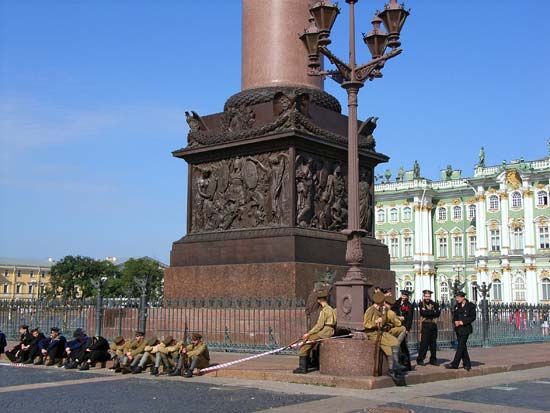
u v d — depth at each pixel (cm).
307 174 2066
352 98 1461
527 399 1198
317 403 1101
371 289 1680
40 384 1371
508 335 2761
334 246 2083
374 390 1248
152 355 1552
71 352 1711
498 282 9525
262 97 2142
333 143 2144
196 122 2281
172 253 2231
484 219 9694
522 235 9344
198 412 1023
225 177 2181
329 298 1708
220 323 1895
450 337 2347
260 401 1126
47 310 2420
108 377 1491
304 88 2177
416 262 10212
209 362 1525
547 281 9100
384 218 10588
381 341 1324
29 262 14662
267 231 2033
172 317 2017
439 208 10338
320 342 1367
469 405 1112
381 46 1520
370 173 2370
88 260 11138
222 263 2098
